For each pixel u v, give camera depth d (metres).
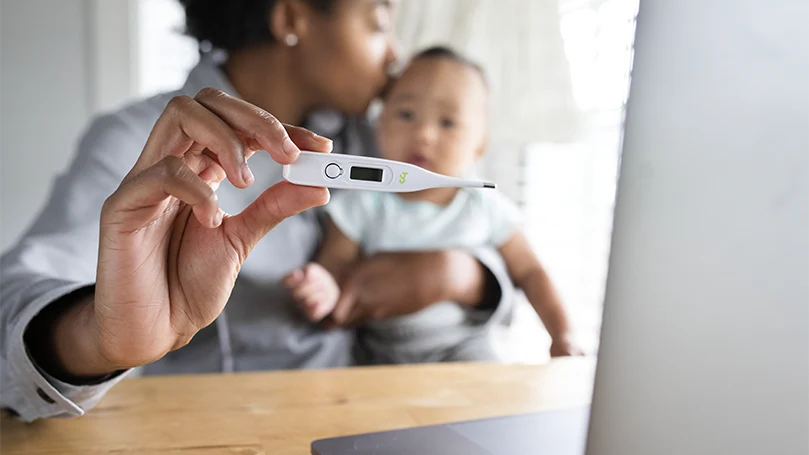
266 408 0.68
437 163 1.70
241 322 1.47
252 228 0.54
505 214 1.70
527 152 1.86
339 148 1.66
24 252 0.82
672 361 0.30
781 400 0.28
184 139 0.52
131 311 0.50
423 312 1.60
